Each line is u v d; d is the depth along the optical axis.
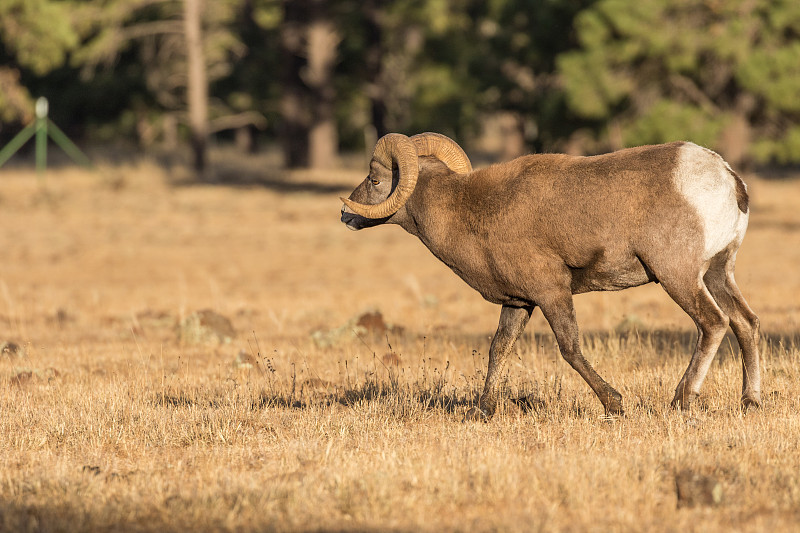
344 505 21.03
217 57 193.50
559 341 28.02
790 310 55.28
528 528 19.44
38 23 144.62
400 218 31.02
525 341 44.06
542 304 28.12
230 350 45.59
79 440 27.61
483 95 161.62
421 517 20.45
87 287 73.75
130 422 29.16
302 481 22.81
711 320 26.75
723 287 28.09
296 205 139.25
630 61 114.94
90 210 130.25
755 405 28.52
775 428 26.17
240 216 128.25
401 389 33.69
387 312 58.62
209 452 26.14
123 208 133.00
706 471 23.06
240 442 27.19
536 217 27.81
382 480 22.27
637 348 40.78
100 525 20.34
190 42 168.12
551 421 28.55
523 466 23.59
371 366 39.31
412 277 72.81
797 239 99.88
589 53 117.19
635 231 26.67
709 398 30.58
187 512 20.78
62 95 178.75
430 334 49.28
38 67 150.38
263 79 195.50
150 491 22.53
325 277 80.12
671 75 115.81
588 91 116.50
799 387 32.19
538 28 138.75
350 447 26.45
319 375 38.12
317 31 180.12
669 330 46.72
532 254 28.03
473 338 47.62
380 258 93.19
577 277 28.20
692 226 26.27
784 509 20.61
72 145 176.75
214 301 64.44
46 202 135.12
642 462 23.38
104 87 180.12
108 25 163.62
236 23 188.38
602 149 136.62
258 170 178.50
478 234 28.92
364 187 31.17
